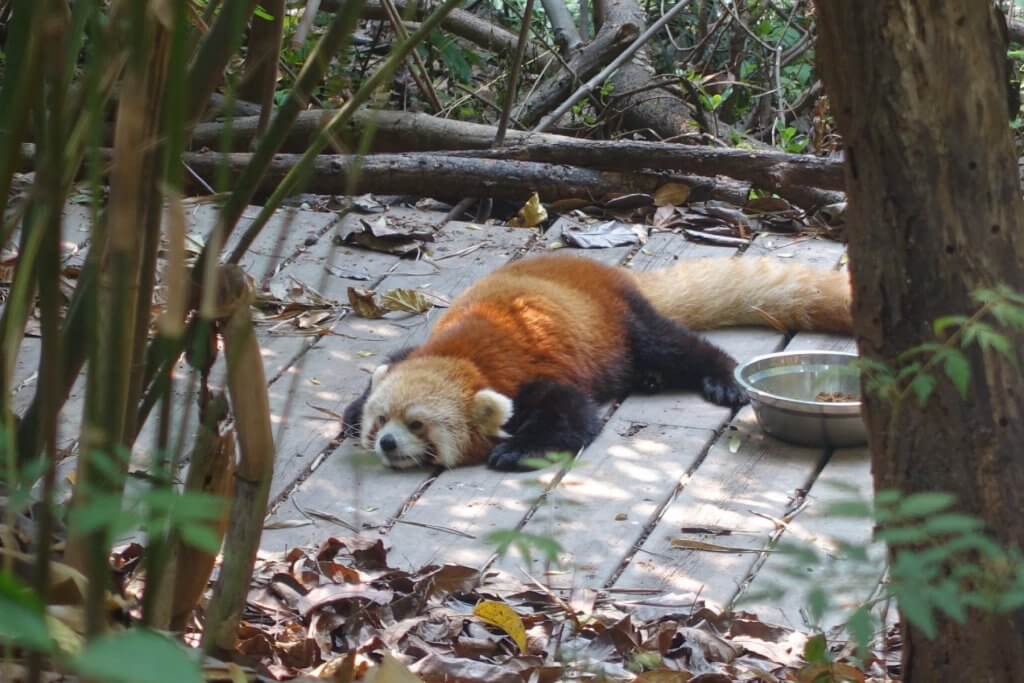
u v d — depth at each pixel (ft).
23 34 9.04
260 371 10.80
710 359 24.93
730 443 22.20
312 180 32.71
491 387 23.21
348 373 24.80
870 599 10.53
